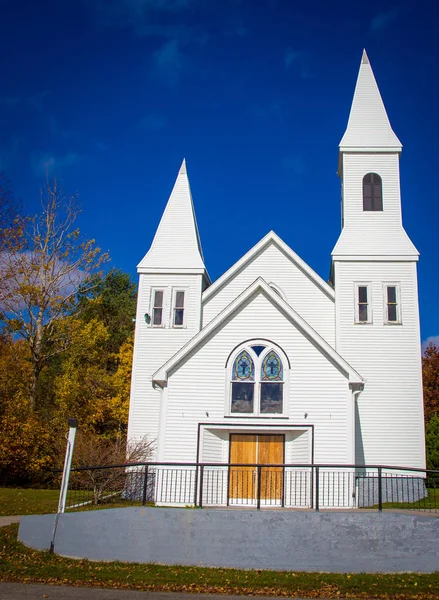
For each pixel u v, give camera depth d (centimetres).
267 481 2092
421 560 1412
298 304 2773
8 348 3562
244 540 1448
